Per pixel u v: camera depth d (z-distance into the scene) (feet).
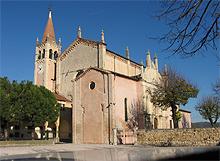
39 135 197.36
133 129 146.61
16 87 160.97
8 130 179.11
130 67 208.74
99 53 185.16
